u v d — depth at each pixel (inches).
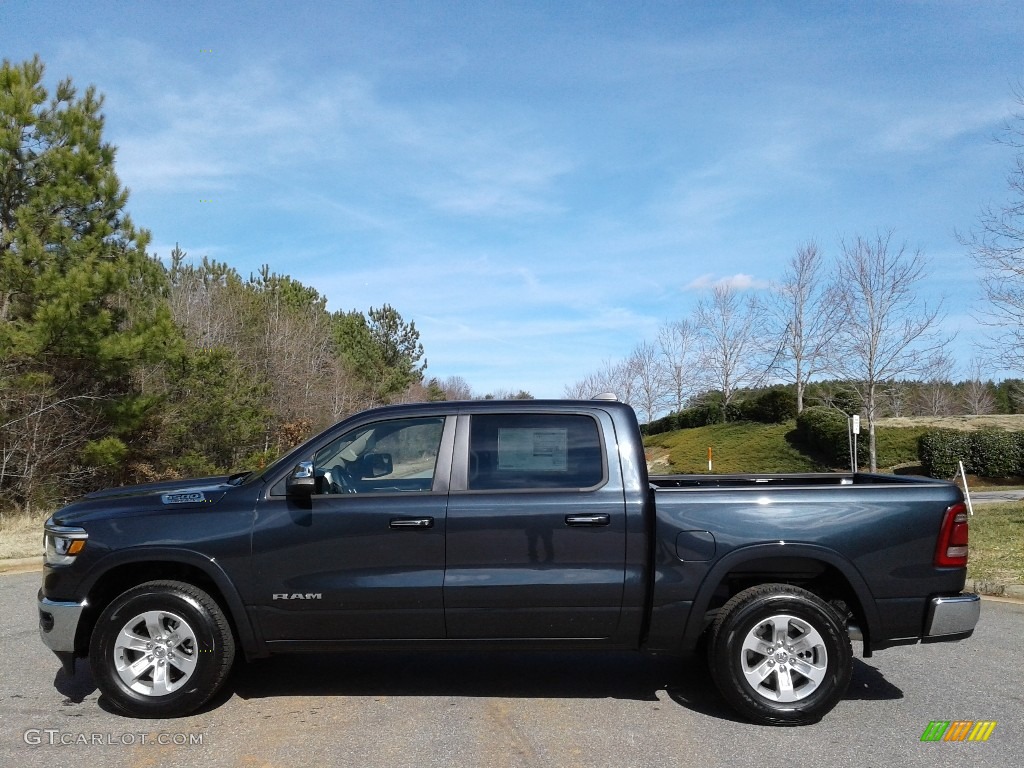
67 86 692.7
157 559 204.7
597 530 204.2
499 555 204.1
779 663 201.9
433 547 203.9
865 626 207.5
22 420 706.8
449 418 216.5
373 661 254.5
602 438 212.5
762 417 1716.3
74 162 664.4
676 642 205.6
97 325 673.0
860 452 1302.9
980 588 370.3
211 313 1257.4
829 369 1240.2
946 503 205.3
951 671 247.3
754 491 206.8
